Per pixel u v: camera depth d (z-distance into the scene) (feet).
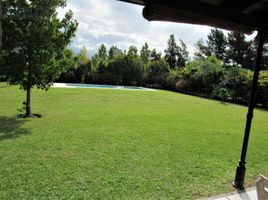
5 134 19.75
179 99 55.06
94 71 82.64
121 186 12.18
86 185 12.03
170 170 14.60
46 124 23.66
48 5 25.48
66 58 28.99
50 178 12.50
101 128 23.22
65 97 43.47
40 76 27.04
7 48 24.44
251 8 8.05
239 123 31.89
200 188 12.62
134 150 17.61
